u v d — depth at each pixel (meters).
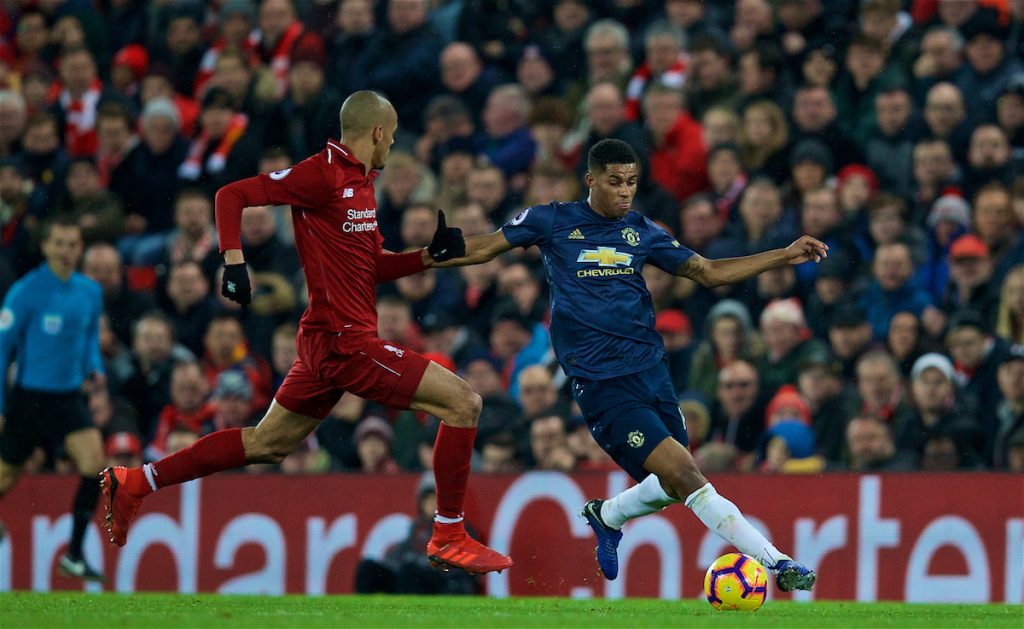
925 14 42.91
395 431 36.44
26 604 23.97
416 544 32.38
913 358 35.38
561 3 46.00
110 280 41.53
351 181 21.28
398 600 27.31
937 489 30.64
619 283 22.11
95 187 44.81
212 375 39.44
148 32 51.16
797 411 34.03
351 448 36.53
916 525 30.66
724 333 36.00
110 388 39.47
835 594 30.80
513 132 43.62
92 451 33.44
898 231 37.72
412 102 45.69
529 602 26.56
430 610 22.33
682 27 44.69
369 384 21.41
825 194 38.41
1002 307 35.31
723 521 21.16
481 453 35.75
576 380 22.14
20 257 44.62
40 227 44.12
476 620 19.45
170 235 43.91
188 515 34.03
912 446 33.62
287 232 43.12
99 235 43.91
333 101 45.84
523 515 32.25
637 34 45.94
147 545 34.16
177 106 48.22
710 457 34.38
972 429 33.28
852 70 41.59
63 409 33.44
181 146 45.75
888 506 30.80
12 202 45.06
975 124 40.09
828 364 34.75
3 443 33.81
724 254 38.41
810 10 44.06
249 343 40.31
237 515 33.75
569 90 44.88
